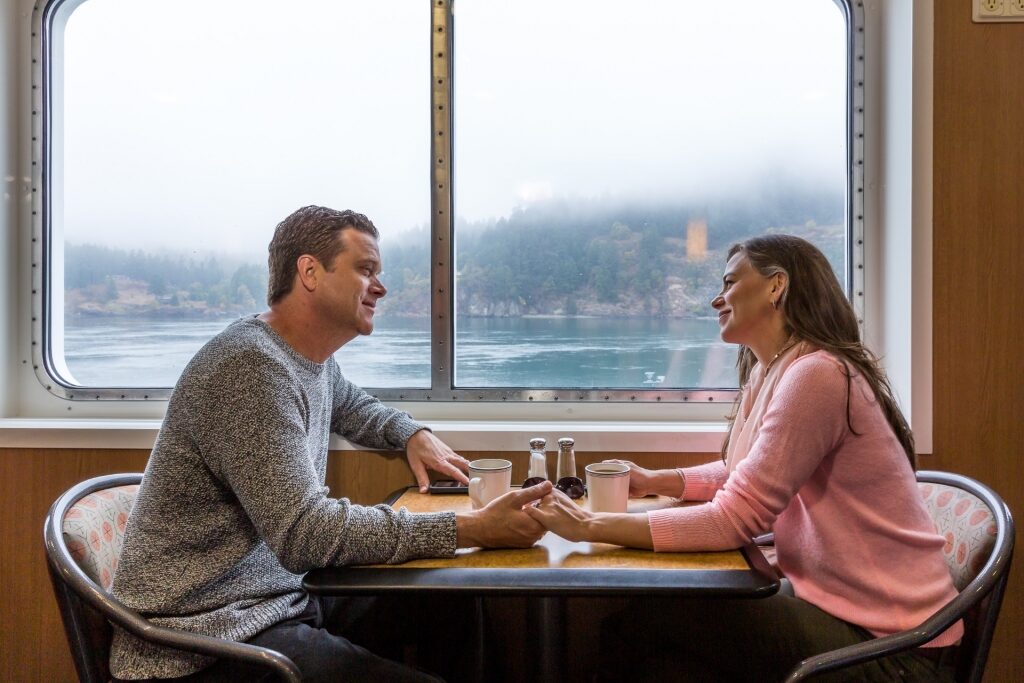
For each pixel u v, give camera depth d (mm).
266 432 1010
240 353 1052
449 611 1328
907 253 1591
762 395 1170
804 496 1102
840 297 1176
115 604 966
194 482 1050
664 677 1132
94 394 1774
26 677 1646
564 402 1760
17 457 1630
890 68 1650
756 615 1056
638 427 1655
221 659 1041
